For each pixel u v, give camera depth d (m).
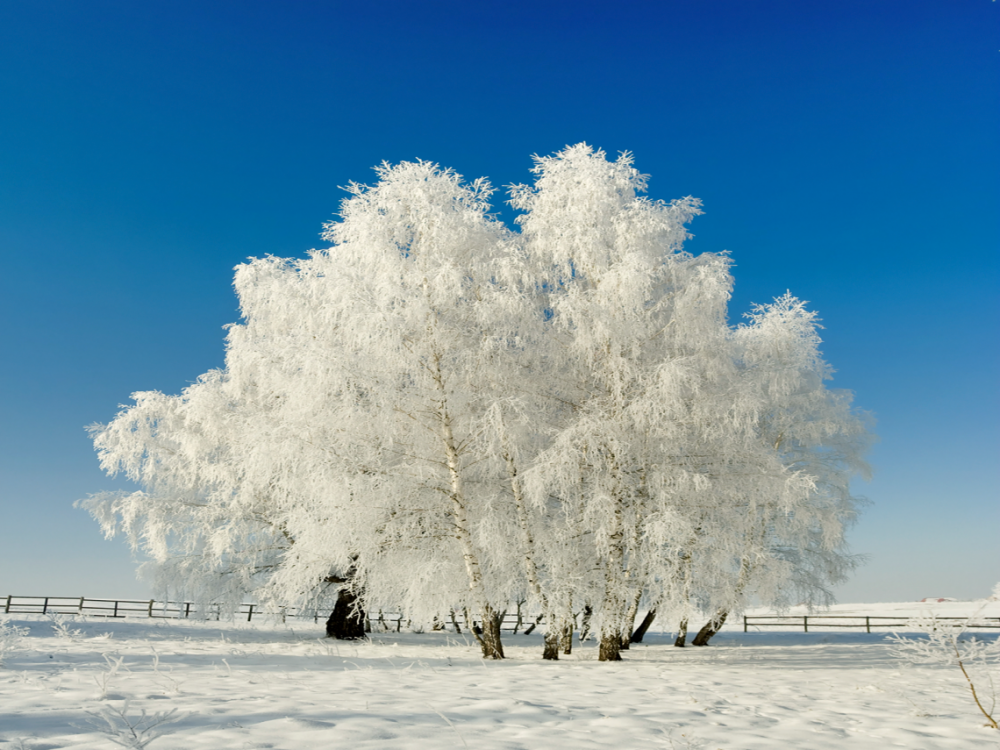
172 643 14.00
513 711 6.01
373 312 11.99
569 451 12.02
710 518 13.23
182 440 17.91
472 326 13.23
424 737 4.61
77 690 6.40
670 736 5.07
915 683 9.41
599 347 13.42
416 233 13.33
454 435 13.50
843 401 20.78
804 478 13.13
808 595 19.88
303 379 12.55
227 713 5.28
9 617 20.42
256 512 18.42
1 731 4.39
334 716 5.27
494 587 13.61
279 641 17.34
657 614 12.86
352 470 12.68
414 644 18.23
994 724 5.85
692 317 13.00
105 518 18.52
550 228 13.77
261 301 18.20
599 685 8.62
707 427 13.23
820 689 8.70
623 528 13.04
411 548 13.37
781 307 18.08
